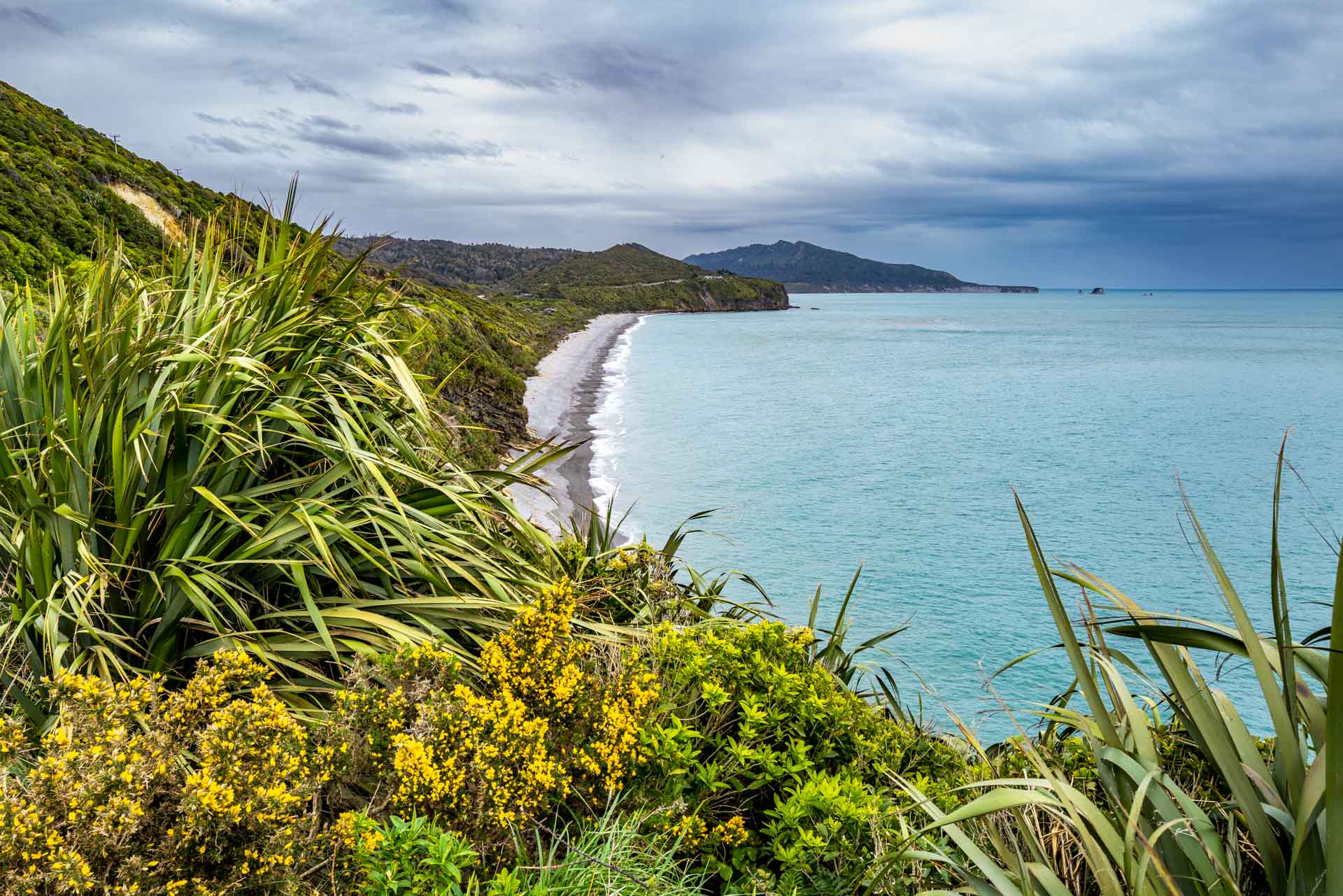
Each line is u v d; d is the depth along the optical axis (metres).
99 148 35.91
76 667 2.70
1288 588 25.09
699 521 27.75
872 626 20.38
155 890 1.83
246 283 4.17
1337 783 1.46
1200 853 1.78
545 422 42.00
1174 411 58.47
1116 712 2.07
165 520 3.45
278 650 3.18
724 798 2.97
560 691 2.77
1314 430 51.25
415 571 3.76
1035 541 1.95
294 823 2.08
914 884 2.41
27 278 4.08
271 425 3.96
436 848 1.98
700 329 148.88
